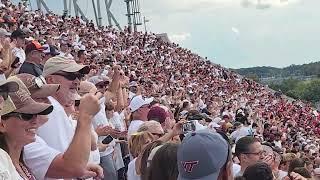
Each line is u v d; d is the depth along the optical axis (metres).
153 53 73.81
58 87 6.73
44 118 6.03
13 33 15.68
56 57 7.78
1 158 5.30
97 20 85.81
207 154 5.00
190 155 5.03
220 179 5.12
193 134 5.14
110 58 36.34
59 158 6.34
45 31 38.38
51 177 6.38
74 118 8.35
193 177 5.04
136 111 13.23
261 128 34.81
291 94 153.00
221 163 5.04
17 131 5.78
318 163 22.72
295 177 10.83
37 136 6.54
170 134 8.88
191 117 15.46
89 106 6.37
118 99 14.64
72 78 7.70
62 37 36.75
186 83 59.97
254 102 72.56
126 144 12.77
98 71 21.47
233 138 19.16
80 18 69.50
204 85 67.00
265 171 7.41
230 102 56.97
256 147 9.55
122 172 12.70
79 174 6.32
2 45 11.34
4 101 5.68
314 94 168.75
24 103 5.74
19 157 6.06
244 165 9.62
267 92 92.56
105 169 11.61
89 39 51.31
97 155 8.87
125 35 78.06
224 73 90.19
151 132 9.52
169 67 67.06
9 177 5.18
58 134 7.08
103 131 10.28
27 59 11.12
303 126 66.44
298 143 37.41
